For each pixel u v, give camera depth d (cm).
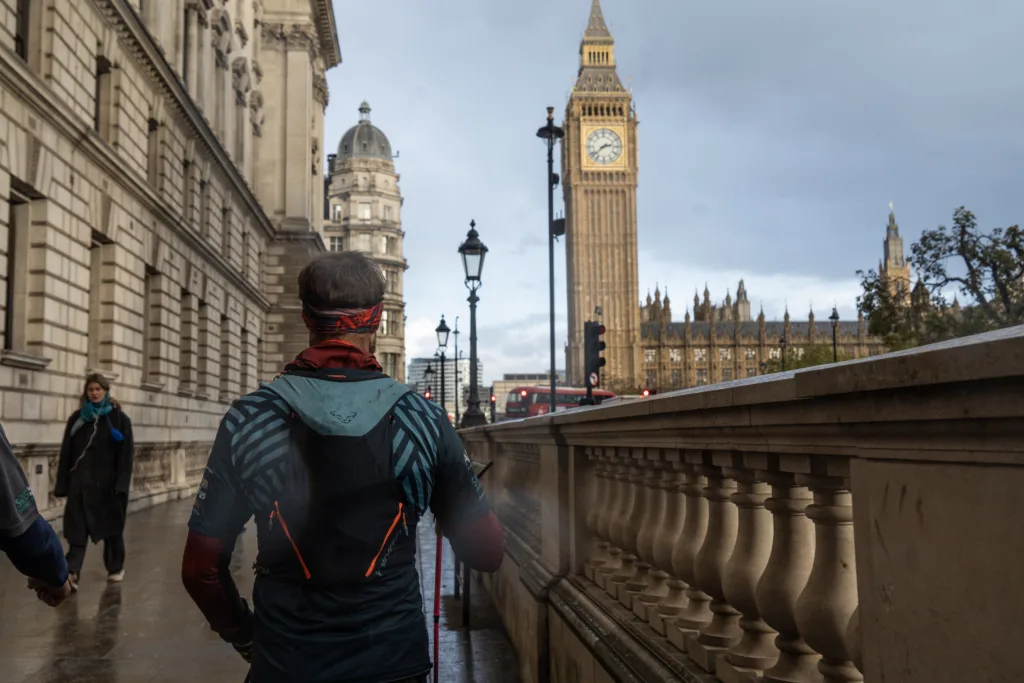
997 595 128
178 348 2261
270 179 3872
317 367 210
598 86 14788
